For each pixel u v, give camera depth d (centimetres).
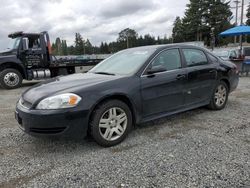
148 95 434
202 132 445
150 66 447
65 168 331
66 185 292
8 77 1099
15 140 432
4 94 937
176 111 484
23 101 394
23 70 1148
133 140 417
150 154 363
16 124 524
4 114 612
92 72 496
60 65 1248
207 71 537
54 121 351
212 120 512
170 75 465
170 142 404
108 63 515
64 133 358
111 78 415
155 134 441
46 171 325
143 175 308
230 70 595
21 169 331
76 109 359
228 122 498
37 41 1174
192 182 290
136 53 493
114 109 396
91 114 378
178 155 357
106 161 346
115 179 301
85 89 375
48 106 354
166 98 462
